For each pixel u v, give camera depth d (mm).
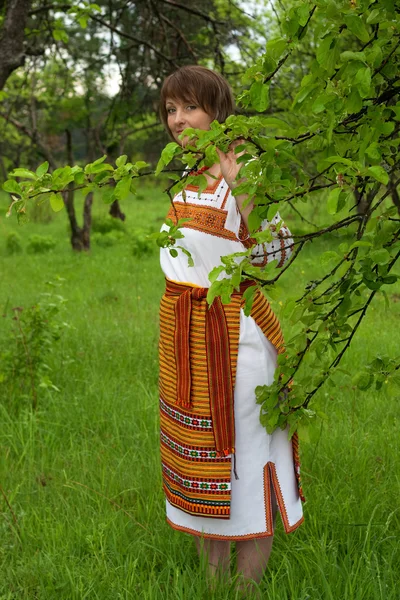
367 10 1555
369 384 2141
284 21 1568
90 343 6234
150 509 3129
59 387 5016
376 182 1822
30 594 2645
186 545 2883
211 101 2445
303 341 2092
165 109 2594
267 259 2342
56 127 12656
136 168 1685
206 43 6770
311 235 1837
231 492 2410
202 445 2371
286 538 2881
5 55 5316
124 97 6711
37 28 6852
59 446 4051
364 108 1682
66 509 3193
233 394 2359
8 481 3535
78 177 1711
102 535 2859
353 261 1701
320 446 3695
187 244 2361
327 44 1507
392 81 1702
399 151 1819
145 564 2816
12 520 3121
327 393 4586
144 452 3807
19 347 4883
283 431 2482
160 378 2537
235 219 2314
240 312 2357
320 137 1717
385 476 3408
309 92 1616
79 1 5711
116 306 8523
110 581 2615
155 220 21922
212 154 1654
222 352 2324
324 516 3021
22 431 4117
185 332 2352
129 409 4473
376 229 1695
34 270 11945
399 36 1609
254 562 2521
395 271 9047
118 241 16625
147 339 6395
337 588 2467
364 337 6219
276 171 1656
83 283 10547
